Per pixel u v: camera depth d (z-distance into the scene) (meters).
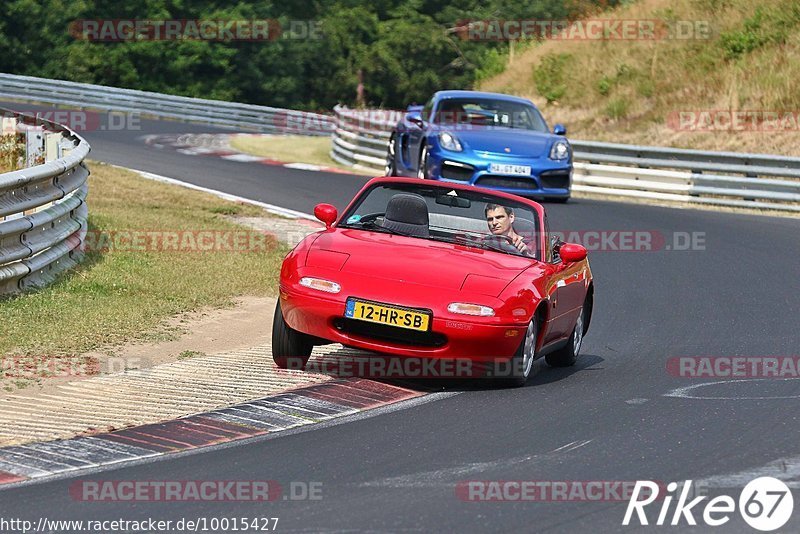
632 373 32.09
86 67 177.38
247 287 42.19
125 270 41.66
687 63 107.94
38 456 21.33
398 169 69.75
